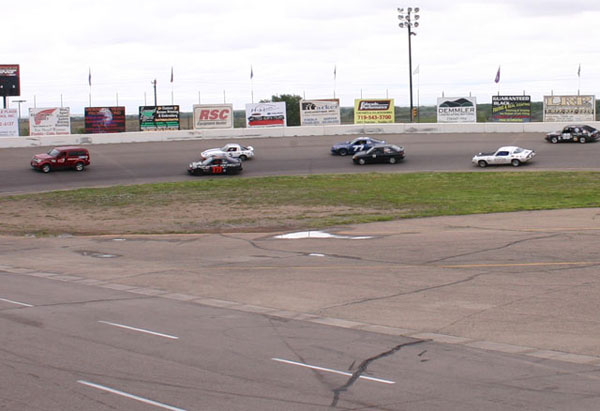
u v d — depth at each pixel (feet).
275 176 174.91
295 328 46.42
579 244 76.59
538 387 33.06
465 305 51.49
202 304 55.16
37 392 33.42
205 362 38.37
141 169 188.14
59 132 233.14
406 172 176.04
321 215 117.50
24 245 95.50
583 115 236.43
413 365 37.19
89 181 173.58
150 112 237.86
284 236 94.53
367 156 188.14
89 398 32.50
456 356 38.81
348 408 30.71
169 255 82.53
